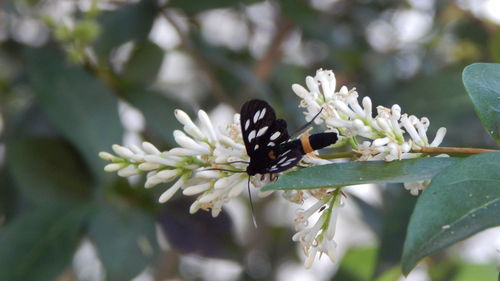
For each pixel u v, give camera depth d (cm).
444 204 35
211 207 38
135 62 51
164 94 50
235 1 52
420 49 66
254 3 55
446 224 35
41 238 48
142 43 51
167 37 63
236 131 38
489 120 38
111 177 47
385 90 62
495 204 35
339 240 70
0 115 59
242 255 53
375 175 37
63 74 48
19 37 56
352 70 66
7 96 59
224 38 69
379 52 65
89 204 49
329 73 39
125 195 49
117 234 48
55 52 49
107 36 50
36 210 48
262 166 37
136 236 48
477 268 59
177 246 51
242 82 57
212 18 68
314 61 69
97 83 48
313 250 38
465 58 66
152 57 51
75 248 48
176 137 38
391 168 37
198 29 60
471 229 34
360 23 66
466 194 35
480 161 35
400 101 54
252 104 37
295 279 69
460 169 35
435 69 65
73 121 48
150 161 38
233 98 58
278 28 62
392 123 37
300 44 69
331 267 64
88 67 50
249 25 68
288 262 69
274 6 63
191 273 69
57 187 49
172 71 71
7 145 49
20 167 49
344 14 66
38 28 53
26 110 53
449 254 61
